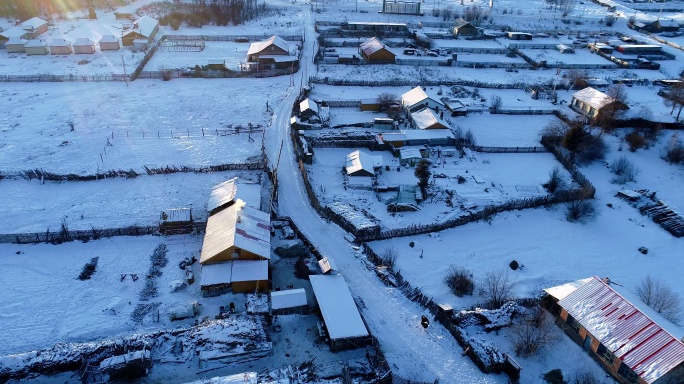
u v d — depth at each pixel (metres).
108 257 54.69
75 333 44.94
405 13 158.38
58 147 75.81
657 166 79.88
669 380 39.09
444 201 68.25
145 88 97.38
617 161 79.50
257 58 111.06
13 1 136.38
